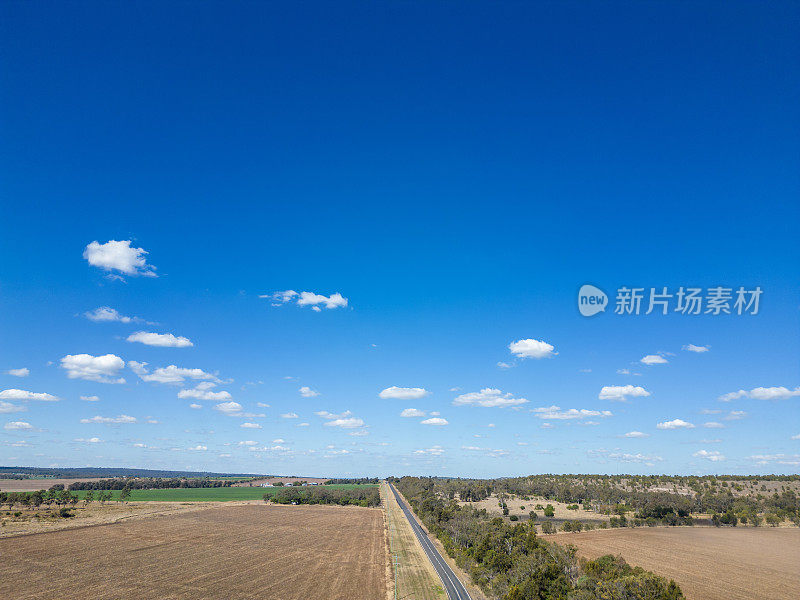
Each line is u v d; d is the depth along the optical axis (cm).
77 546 12125
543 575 7956
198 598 8050
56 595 7894
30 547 11750
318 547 13388
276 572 10131
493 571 9656
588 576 8631
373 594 8669
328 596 8444
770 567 10938
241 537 14788
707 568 10781
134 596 8012
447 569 11200
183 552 11956
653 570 10506
